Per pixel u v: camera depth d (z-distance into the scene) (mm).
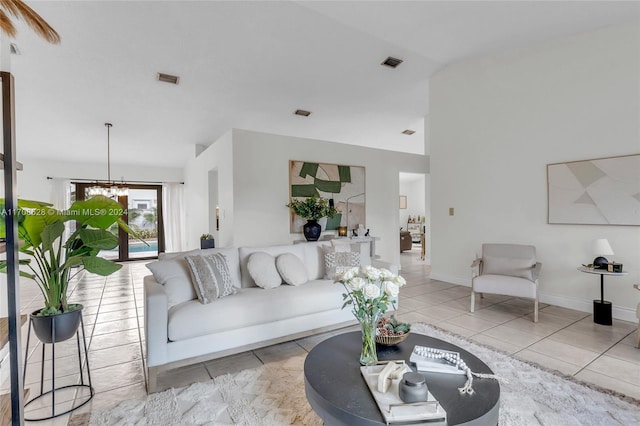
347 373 1581
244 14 3420
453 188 4996
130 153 7188
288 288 2887
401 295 4344
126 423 1745
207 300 2426
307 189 5293
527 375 2197
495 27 3695
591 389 2025
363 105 6031
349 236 5465
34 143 6105
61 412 1850
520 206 4191
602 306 3209
